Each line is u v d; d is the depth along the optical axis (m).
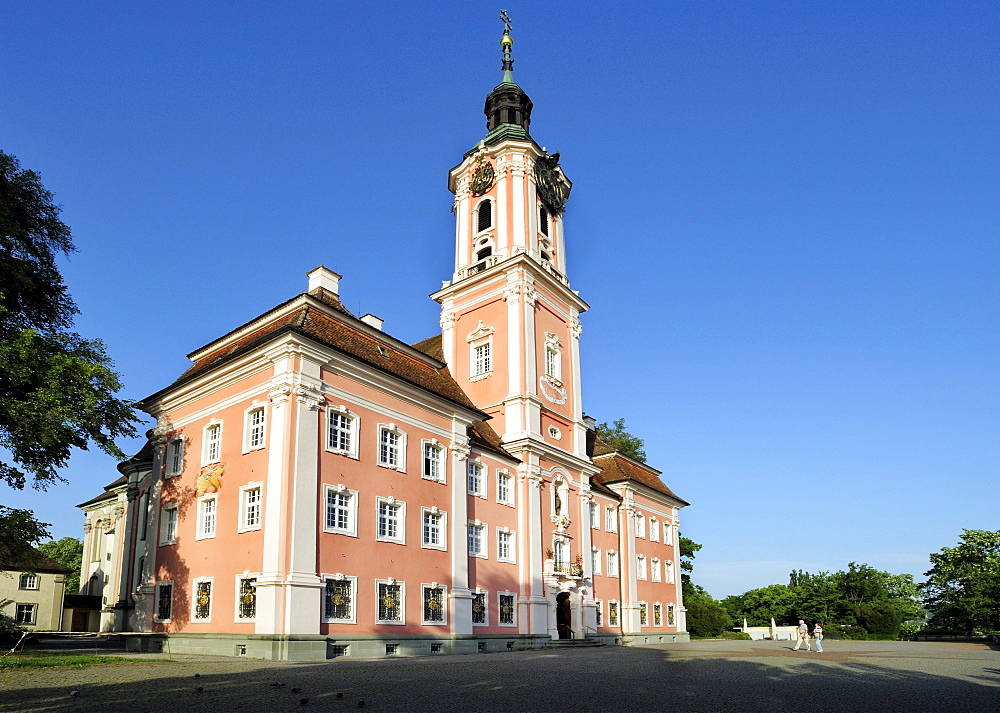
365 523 32.09
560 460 46.91
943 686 19.14
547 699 15.51
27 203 31.58
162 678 18.16
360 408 33.19
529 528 42.72
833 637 75.12
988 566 69.75
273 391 30.56
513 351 45.78
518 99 54.00
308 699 14.64
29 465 27.88
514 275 46.88
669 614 58.91
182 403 35.81
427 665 24.30
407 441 35.31
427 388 36.47
